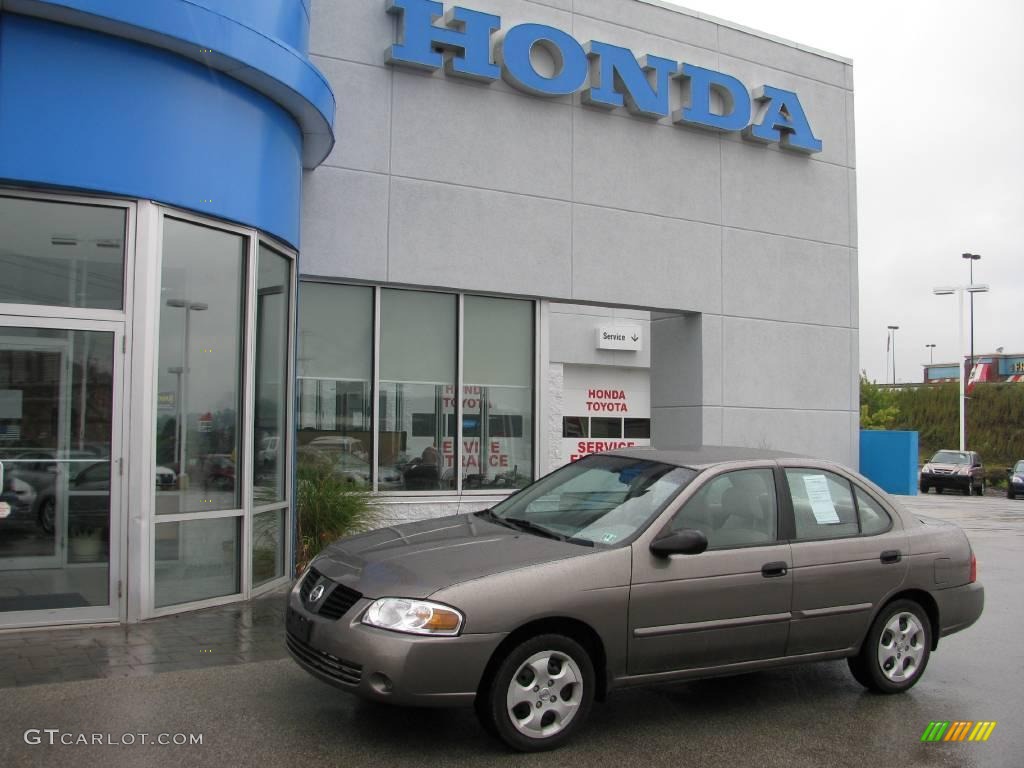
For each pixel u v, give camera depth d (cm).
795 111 1403
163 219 763
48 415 722
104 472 734
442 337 1145
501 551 539
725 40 1377
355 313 1095
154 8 720
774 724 577
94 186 720
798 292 1419
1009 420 4988
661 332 1399
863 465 1574
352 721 543
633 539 550
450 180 1138
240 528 834
